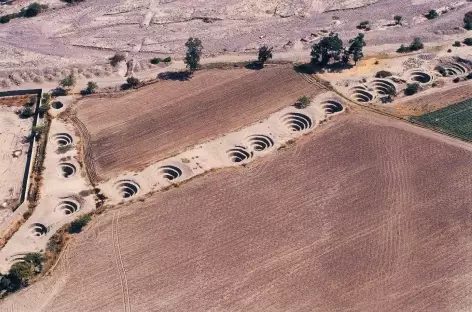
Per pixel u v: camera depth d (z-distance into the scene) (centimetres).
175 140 11769
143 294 8762
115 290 8825
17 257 9369
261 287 8844
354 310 8481
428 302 8575
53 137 11875
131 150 11538
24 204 10262
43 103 12600
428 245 9450
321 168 11006
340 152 11369
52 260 9300
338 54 13612
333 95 12838
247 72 13662
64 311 8519
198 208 10206
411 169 10938
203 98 12875
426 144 11519
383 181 10688
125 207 10256
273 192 10512
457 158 11169
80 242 9606
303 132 11919
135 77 13512
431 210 10075
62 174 11088
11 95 13012
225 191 10544
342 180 10738
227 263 9225
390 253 9331
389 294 8700
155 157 11350
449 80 13238
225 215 10069
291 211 10125
